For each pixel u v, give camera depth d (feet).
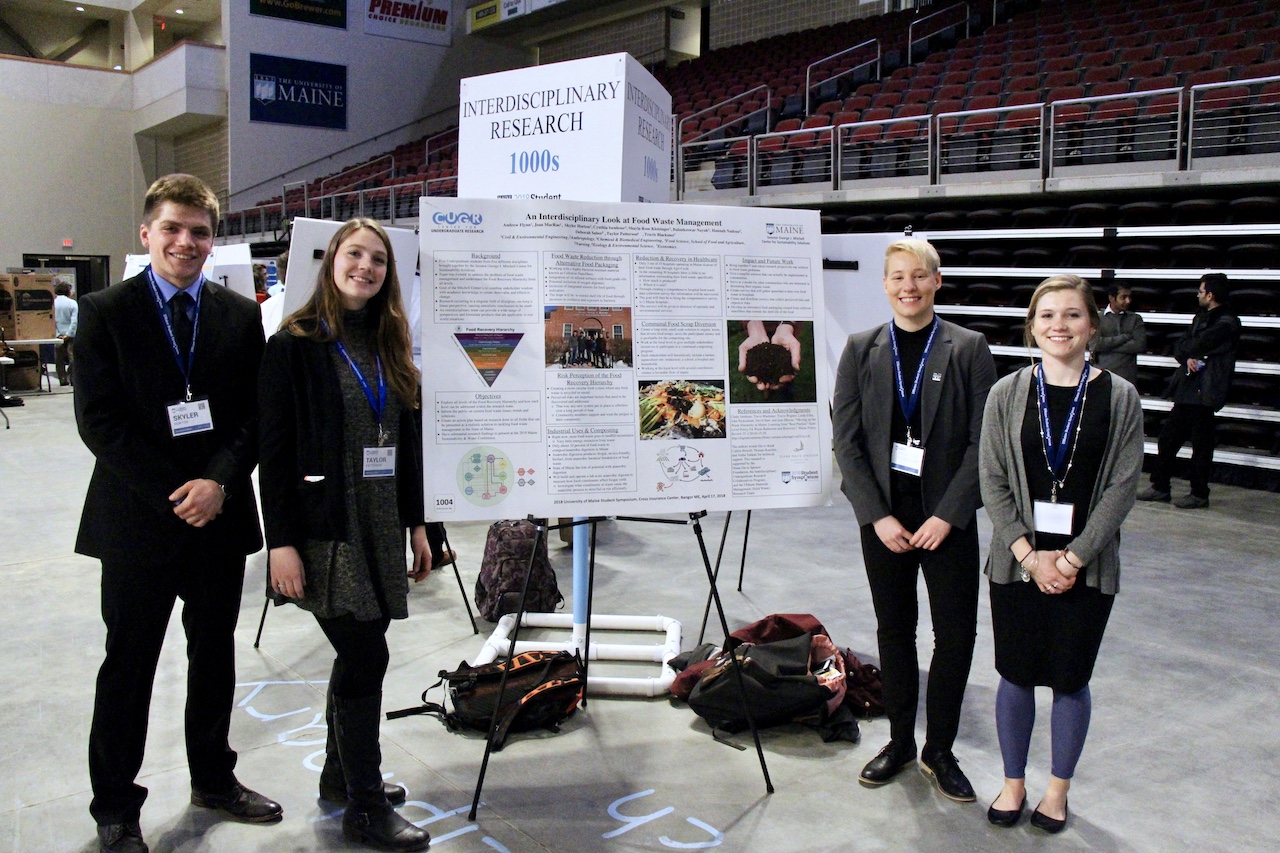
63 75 56.54
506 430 7.66
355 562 6.53
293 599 6.60
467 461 7.57
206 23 61.21
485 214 7.73
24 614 12.13
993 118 28.94
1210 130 23.32
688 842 7.01
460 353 7.61
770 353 8.28
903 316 7.86
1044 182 24.68
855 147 28.91
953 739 7.88
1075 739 7.07
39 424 29.32
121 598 6.51
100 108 57.93
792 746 8.73
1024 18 40.73
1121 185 23.41
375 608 6.59
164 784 7.84
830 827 7.25
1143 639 11.44
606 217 7.97
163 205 6.46
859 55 43.04
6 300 39.04
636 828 7.21
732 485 8.11
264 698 9.61
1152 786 7.89
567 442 7.76
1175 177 22.61
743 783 7.97
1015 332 25.04
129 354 6.43
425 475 7.51
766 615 12.33
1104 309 21.04
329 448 6.47
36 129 55.93
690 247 8.16
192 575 6.90
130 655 6.62
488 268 7.71
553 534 16.58
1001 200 26.53
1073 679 6.95
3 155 54.95
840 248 13.20
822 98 39.42
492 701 8.86
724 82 47.16
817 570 14.55
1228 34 29.81
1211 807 7.56
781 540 16.53
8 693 9.61
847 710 9.14
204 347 6.72
